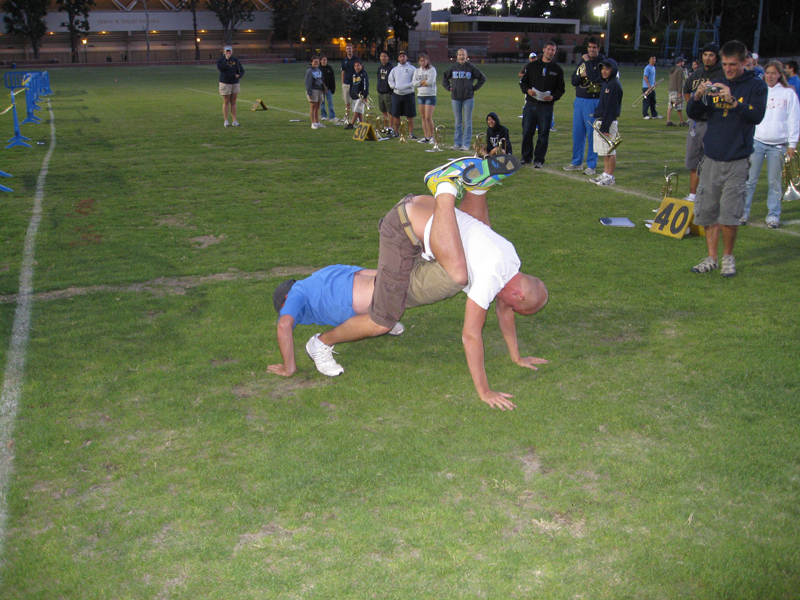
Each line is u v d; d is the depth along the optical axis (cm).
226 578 248
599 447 328
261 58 7769
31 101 1766
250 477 307
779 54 7831
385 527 273
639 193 914
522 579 246
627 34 8031
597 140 956
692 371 403
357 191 932
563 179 1014
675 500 288
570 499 289
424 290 388
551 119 1105
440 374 408
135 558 258
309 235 711
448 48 9100
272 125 1686
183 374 407
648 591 241
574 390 384
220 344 449
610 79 938
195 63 7269
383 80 1488
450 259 354
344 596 239
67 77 4288
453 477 306
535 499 290
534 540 266
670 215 707
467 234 365
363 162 1166
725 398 370
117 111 2056
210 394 384
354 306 400
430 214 371
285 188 955
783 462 312
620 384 389
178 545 265
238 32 8331
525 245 668
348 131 1571
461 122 1272
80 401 375
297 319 415
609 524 274
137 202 867
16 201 873
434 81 1338
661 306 509
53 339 455
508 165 354
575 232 716
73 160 1188
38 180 1007
